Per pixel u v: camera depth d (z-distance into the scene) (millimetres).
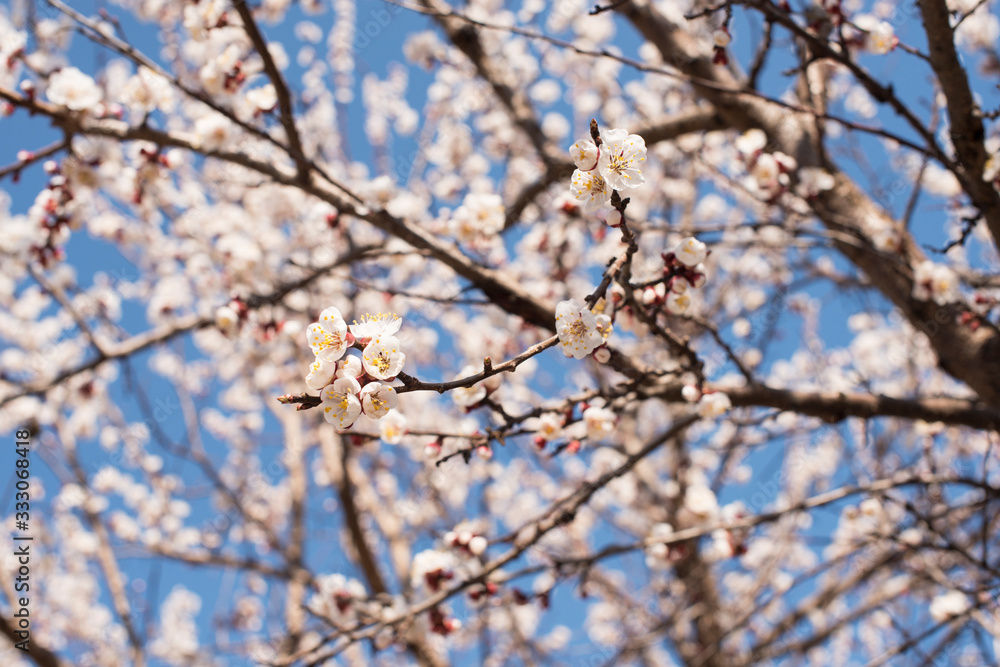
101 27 3279
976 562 3336
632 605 6852
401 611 3201
